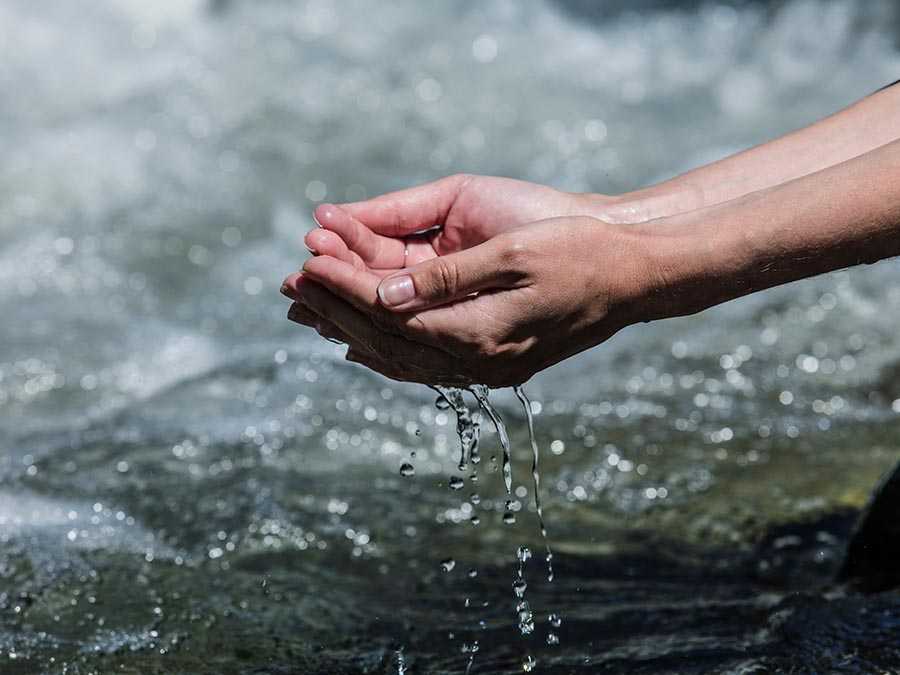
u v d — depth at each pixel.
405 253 2.68
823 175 2.23
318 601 2.98
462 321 2.21
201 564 3.15
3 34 9.05
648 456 3.93
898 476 2.97
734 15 10.12
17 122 8.09
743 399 4.51
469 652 2.71
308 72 9.08
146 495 3.50
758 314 5.44
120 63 9.03
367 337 2.30
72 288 5.98
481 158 8.11
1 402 4.54
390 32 9.74
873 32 9.71
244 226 6.98
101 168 7.49
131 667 2.63
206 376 4.50
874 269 5.81
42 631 2.77
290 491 3.57
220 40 9.46
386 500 3.57
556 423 4.21
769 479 3.74
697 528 3.43
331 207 2.57
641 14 10.21
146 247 6.59
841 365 4.86
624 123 8.59
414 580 3.11
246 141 8.09
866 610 2.75
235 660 2.68
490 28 9.83
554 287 2.20
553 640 2.74
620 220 2.65
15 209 6.95
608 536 3.40
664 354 5.03
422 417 4.13
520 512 3.54
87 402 4.57
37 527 3.27
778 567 3.17
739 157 2.74
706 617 2.84
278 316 5.67
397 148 8.20
